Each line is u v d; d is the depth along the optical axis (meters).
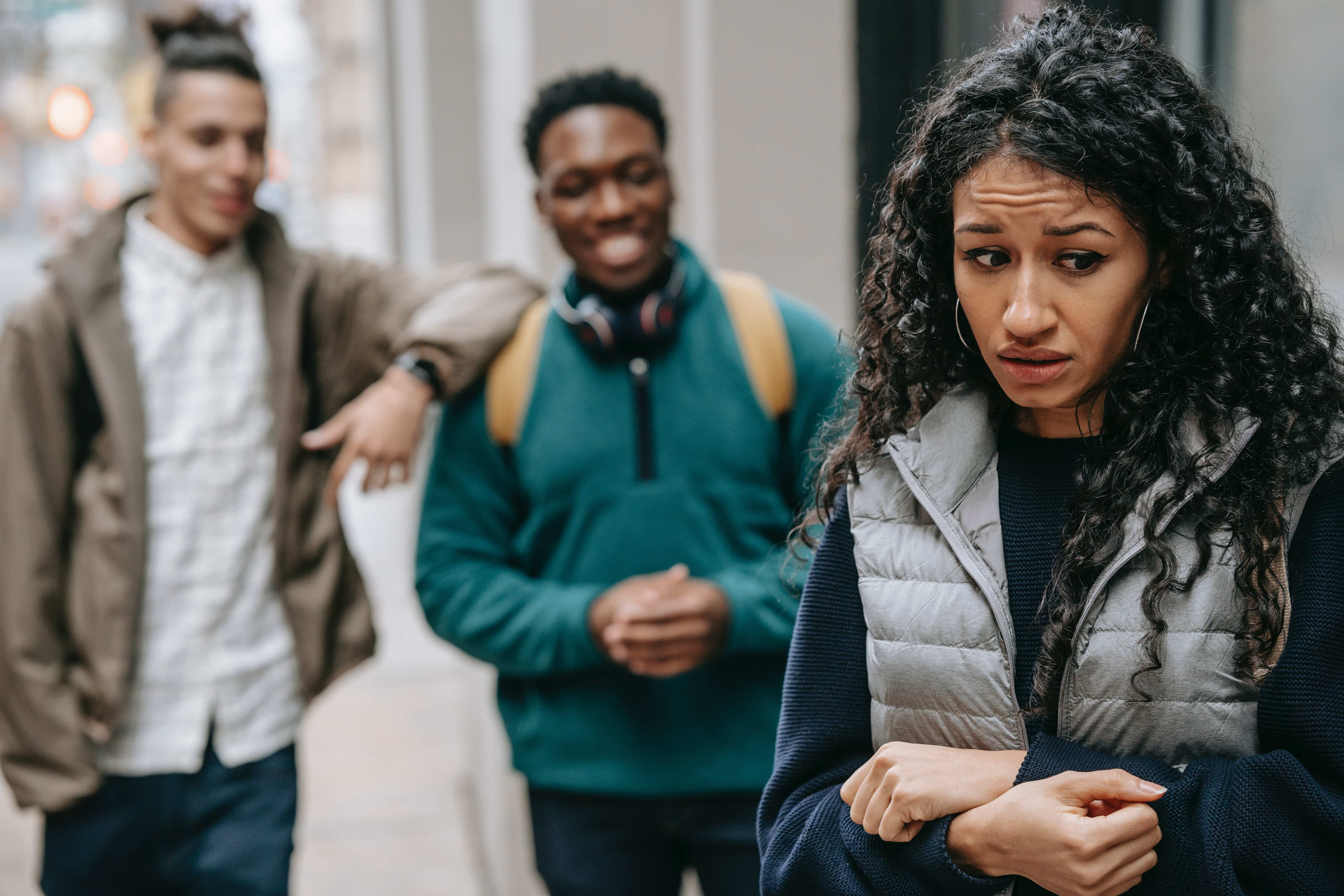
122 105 25.70
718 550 1.84
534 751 1.87
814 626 1.15
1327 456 0.97
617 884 1.86
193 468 2.09
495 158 3.68
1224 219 0.94
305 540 2.15
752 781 1.81
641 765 1.82
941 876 1.01
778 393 1.87
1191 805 0.95
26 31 26.30
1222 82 2.10
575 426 1.86
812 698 1.15
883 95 2.55
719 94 2.52
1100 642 0.99
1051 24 1.00
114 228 2.08
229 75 2.08
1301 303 0.98
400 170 7.75
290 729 2.16
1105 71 0.94
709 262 2.55
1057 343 0.95
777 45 2.53
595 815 1.86
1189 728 0.97
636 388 1.85
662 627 1.71
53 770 1.96
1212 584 0.96
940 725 1.06
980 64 1.01
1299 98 1.91
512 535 1.96
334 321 2.18
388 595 6.00
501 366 1.93
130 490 2.01
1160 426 0.97
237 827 2.08
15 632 1.94
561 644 1.80
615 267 1.84
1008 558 1.06
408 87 6.49
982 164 0.94
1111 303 0.94
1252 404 0.96
